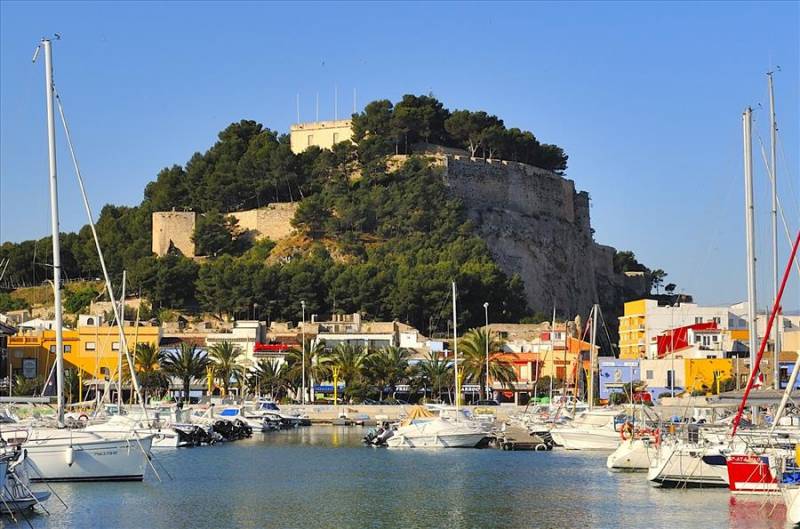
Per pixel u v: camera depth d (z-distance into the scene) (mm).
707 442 65125
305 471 79562
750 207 77062
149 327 162000
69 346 152750
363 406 143500
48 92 66500
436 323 195750
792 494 51656
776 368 74062
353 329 179500
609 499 62688
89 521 54406
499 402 157500
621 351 187125
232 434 112750
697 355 151000
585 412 104125
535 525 55281
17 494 53469
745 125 78562
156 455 92375
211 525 55156
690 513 56531
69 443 64188
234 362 157375
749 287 75438
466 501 63688
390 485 71188
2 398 70750
